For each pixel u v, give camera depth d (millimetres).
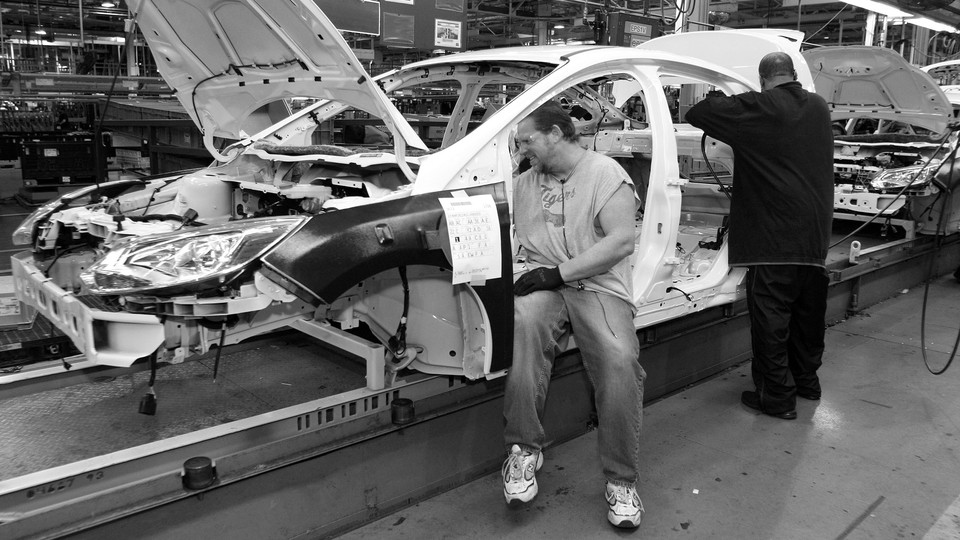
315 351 3580
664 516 2723
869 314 5695
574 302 2648
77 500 1919
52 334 3562
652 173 3236
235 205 3291
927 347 4867
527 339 2588
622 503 2592
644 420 3615
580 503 2801
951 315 5691
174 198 3232
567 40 16281
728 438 3416
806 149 3332
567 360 3314
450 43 6551
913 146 7332
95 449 2486
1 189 10172
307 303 2432
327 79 2576
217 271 2061
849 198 6715
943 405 3861
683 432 3479
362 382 3176
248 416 2793
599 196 2539
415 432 2711
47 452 2455
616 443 2564
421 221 2344
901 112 7105
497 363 2535
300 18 2244
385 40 6047
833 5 13938
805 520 2705
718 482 2988
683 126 5055
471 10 13570
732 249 3574
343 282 2205
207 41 2875
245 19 2555
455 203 2428
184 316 2096
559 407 3297
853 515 2744
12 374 2986
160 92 6840
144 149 8594
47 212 3076
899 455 3258
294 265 2117
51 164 8727
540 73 3314
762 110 3316
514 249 3219
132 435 2605
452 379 2811
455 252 2371
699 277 3865
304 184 2902
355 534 2539
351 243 2209
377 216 2287
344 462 2498
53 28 16484
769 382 3611
